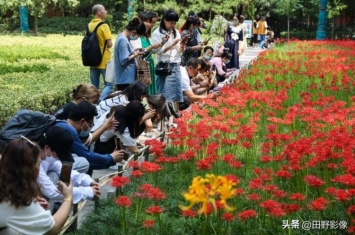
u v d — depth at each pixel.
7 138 5.96
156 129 10.06
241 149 7.85
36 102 10.13
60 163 5.77
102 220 5.85
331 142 6.71
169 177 6.91
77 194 5.73
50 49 20.89
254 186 5.60
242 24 20.42
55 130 5.74
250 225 5.55
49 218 4.52
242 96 10.30
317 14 38.12
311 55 19.08
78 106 6.90
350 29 39.38
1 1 31.98
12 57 17.27
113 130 7.68
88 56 11.52
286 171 5.91
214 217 5.57
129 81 10.37
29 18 36.09
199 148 7.05
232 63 17.67
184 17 29.77
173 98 10.63
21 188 4.34
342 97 11.55
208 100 9.34
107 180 6.97
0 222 4.34
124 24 33.72
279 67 15.33
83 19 36.69
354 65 15.70
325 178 6.22
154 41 10.46
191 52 12.53
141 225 5.68
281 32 40.31
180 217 5.88
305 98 10.10
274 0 36.25
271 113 9.12
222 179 4.32
